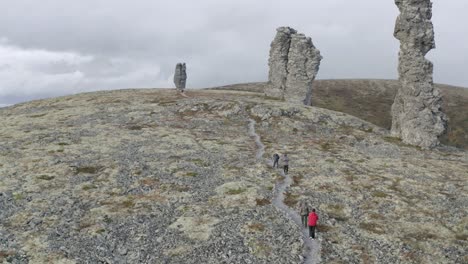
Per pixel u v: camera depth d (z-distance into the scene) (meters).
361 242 40.72
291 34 131.75
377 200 52.34
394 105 96.44
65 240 39.66
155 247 38.59
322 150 78.88
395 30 91.44
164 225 43.12
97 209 46.94
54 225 42.75
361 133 95.62
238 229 41.94
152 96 129.38
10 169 59.47
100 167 61.88
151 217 45.12
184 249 37.97
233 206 48.16
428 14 88.44
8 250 37.03
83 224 43.22
